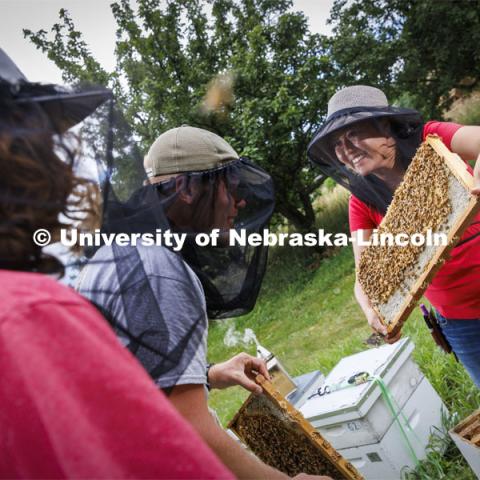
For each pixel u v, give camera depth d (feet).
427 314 7.05
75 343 1.74
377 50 27.73
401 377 8.18
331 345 17.28
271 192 4.85
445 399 9.48
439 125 6.07
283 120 25.58
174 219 4.29
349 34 29.71
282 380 6.52
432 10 28.35
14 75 2.35
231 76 26.84
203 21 30.53
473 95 35.35
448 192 5.23
